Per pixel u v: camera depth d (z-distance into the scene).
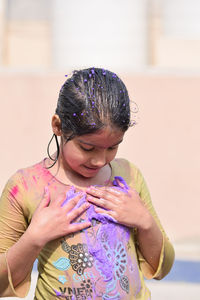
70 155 2.06
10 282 2.06
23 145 8.71
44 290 2.15
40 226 2.03
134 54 9.67
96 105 1.94
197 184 8.58
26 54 9.67
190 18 9.81
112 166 2.39
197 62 9.84
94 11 9.72
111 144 1.99
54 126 2.15
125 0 9.73
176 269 6.65
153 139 8.65
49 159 2.29
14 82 8.76
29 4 9.70
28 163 8.72
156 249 2.28
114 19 9.70
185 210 8.53
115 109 1.95
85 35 9.70
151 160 8.62
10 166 8.70
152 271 2.34
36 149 8.72
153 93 8.70
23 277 2.11
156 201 8.55
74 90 2.03
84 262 2.09
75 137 2.00
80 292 2.07
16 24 9.70
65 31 9.70
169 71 8.76
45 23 9.75
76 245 2.10
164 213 8.53
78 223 2.10
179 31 9.84
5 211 2.17
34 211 2.15
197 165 8.62
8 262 2.05
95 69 2.13
